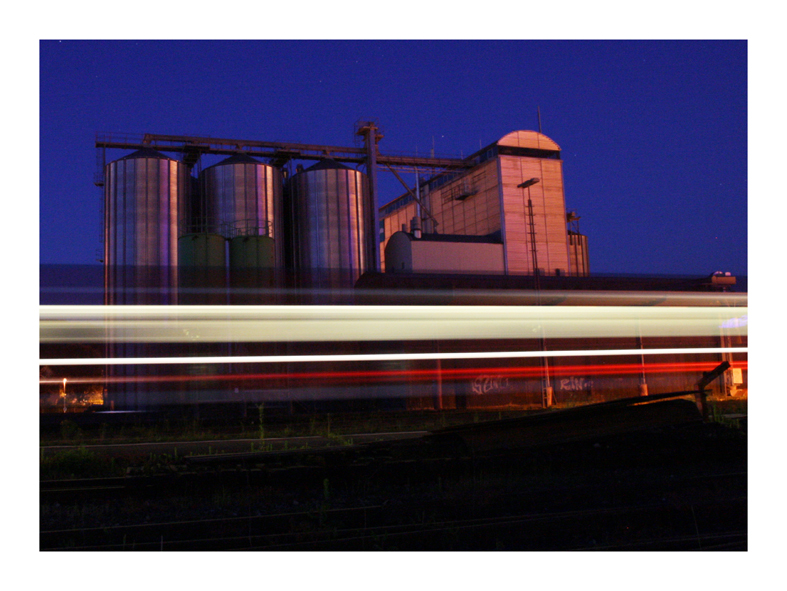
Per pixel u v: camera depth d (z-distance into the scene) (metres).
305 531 7.97
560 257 50.66
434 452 11.21
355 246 47.47
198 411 20.92
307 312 22.75
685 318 28.31
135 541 7.82
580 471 11.05
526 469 10.95
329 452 11.05
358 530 7.95
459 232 55.31
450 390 25.23
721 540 7.95
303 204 47.78
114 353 19.77
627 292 28.50
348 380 23.16
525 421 11.94
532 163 51.44
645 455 11.55
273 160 50.38
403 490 10.08
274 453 10.92
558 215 51.28
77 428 18.23
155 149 46.19
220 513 8.90
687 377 27.58
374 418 21.56
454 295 25.88
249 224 45.09
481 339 26.20
